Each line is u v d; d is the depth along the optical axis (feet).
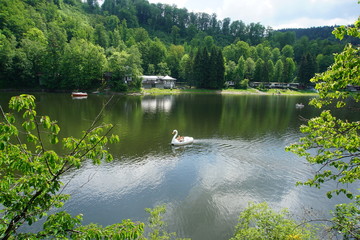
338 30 19.25
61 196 19.98
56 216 17.21
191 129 106.93
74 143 18.60
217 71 332.60
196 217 43.60
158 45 402.93
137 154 73.46
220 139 91.15
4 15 289.74
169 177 58.34
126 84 269.03
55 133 16.90
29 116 15.88
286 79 388.16
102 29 459.73
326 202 48.60
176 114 144.66
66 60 261.44
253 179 57.98
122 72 266.77
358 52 19.90
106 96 235.81
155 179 57.26
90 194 50.11
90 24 565.12
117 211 44.91
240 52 480.23
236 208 46.44
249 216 35.58
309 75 363.97
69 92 264.93
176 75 400.88
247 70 393.29
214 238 38.63
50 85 263.90
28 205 16.53
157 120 125.59
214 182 56.18
